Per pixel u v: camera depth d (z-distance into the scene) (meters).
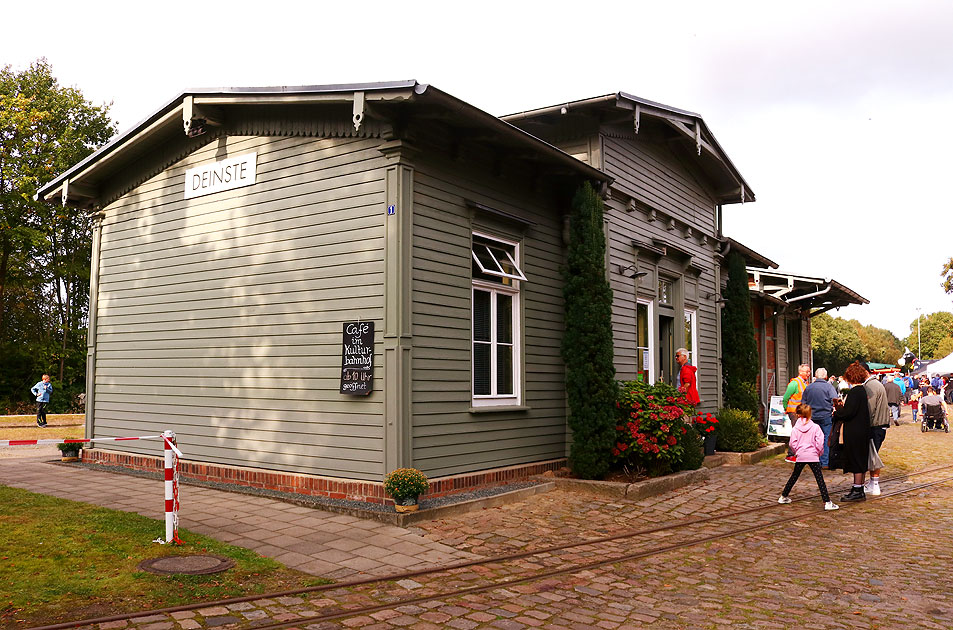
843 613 5.38
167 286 11.35
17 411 28.75
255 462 9.83
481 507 8.84
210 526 7.53
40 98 30.42
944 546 7.51
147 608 5.08
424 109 8.55
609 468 10.85
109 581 5.61
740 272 17.47
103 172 12.38
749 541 7.68
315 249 9.41
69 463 12.43
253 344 10.02
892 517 9.01
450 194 9.45
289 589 5.67
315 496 9.00
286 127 9.78
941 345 82.75
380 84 8.19
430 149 9.15
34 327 31.33
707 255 16.78
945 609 5.48
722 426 14.90
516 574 6.31
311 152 9.58
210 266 10.70
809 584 6.12
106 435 12.37
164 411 11.23
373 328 8.71
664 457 10.76
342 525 7.71
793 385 13.62
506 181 10.60
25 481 10.36
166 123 10.70
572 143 12.32
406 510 7.86
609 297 11.09
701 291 16.38
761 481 11.82
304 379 9.37
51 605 5.05
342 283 9.09
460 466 9.33
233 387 10.21
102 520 7.55
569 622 5.12
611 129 12.39
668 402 11.05
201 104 9.98
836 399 13.09
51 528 7.14
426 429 8.77
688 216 15.73
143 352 11.71
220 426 10.34
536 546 7.30
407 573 6.18
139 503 8.70
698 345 15.99
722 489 10.95
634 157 13.34
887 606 5.54
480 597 5.64
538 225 11.27
